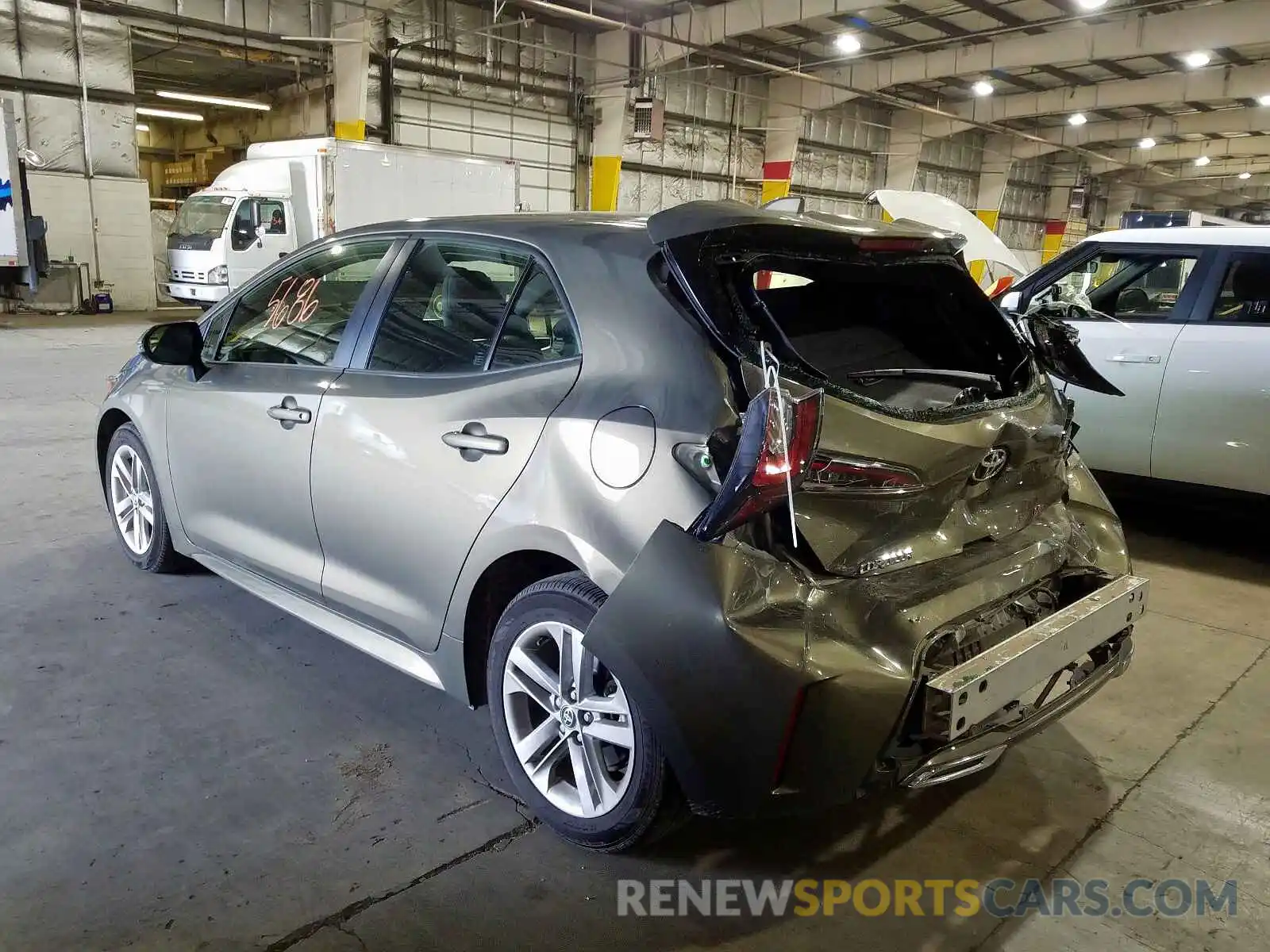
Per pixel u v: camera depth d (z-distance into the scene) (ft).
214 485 10.71
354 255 9.72
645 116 70.85
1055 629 7.00
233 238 47.50
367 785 8.15
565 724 7.28
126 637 10.80
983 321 8.81
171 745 8.62
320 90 69.51
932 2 60.64
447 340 8.44
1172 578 14.85
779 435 5.67
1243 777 8.95
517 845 7.44
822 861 7.48
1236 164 121.08
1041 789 8.64
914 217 21.15
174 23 57.11
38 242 48.14
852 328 9.08
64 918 6.40
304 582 9.60
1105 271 18.24
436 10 66.69
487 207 55.31
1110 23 63.10
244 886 6.80
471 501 7.61
